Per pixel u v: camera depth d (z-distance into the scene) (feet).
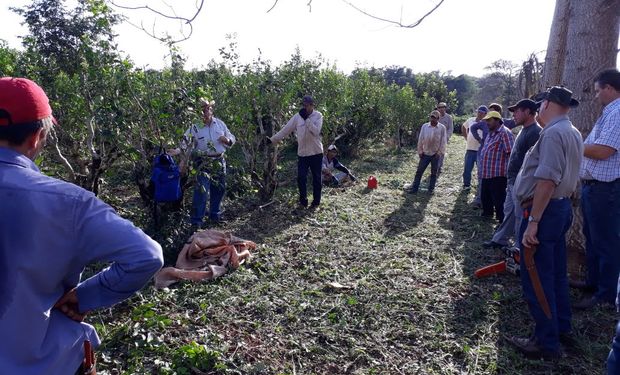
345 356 10.96
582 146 10.34
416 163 42.06
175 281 14.29
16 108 4.53
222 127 20.57
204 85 23.84
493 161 21.38
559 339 11.56
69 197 4.51
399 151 50.08
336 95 33.94
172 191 16.98
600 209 12.33
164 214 17.84
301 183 23.76
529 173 10.66
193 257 16.05
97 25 16.90
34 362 4.56
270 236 19.43
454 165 41.93
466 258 17.33
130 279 4.68
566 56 14.65
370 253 17.66
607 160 12.03
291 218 22.09
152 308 12.53
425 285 14.90
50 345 4.70
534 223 10.30
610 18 13.84
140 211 19.25
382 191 29.35
